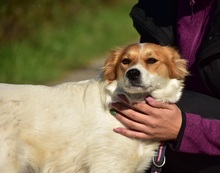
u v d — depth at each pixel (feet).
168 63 19.75
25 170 19.65
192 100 20.34
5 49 47.65
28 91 19.74
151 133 18.98
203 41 20.03
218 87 19.71
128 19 83.41
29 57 47.75
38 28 56.75
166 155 20.65
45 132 19.26
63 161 19.48
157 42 21.57
